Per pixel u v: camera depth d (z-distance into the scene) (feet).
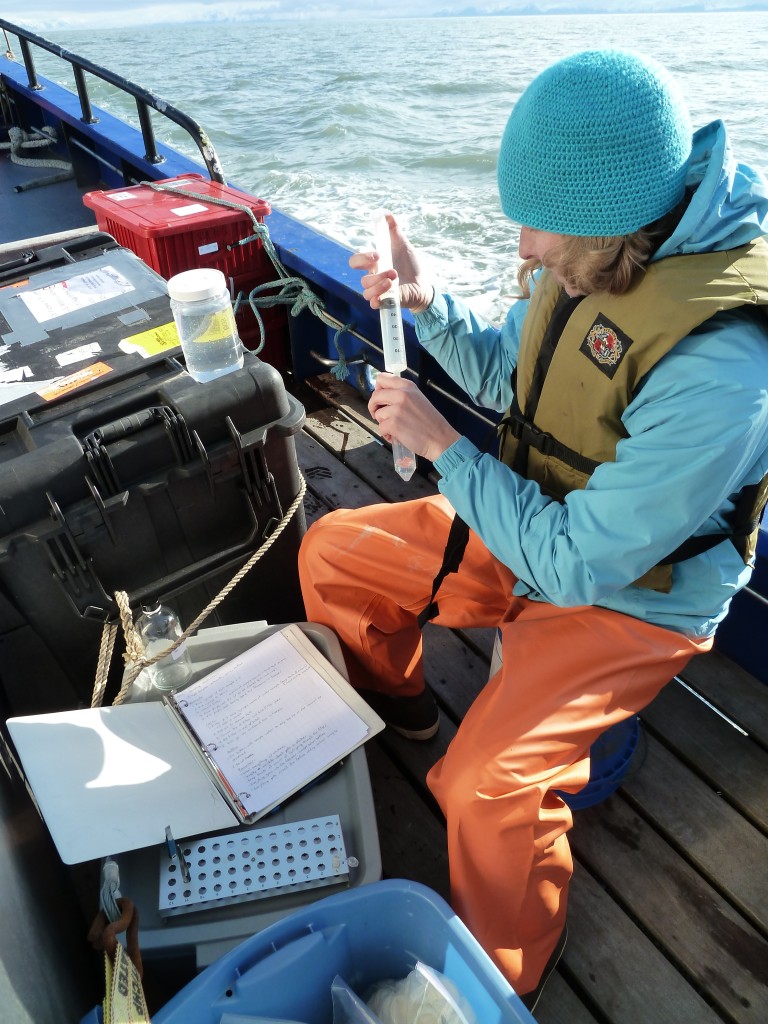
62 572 4.20
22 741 3.84
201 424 4.37
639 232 3.10
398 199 21.20
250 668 4.67
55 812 3.69
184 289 4.16
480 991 3.12
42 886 3.38
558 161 2.86
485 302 11.84
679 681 5.69
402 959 3.45
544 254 3.29
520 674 3.83
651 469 3.18
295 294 8.46
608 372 3.41
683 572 3.70
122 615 4.23
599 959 4.27
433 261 13.96
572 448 3.85
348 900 3.25
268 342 8.91
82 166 13.56
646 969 4.22
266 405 4.57
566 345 3.60
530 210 3.05
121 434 4.20
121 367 4.58
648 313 3.18
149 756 4.15
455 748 3.81
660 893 4.55
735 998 4.09
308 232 8.55
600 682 3.77
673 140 2.84
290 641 4.82
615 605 3.83
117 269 5.59
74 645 4.62
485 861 3.66
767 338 3.13
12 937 2.59
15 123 16.22
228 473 4.56
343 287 7.35
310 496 7.53
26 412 4.27
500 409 5.17
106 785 3.91
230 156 30.14
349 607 4.82
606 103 2.75
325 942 3.21
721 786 5.08
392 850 4.80
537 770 3.64
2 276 5.64
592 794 4.72
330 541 4.71
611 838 4.82
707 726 5.42
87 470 4.11
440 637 6.21
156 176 10.38
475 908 3.76
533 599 4.30
